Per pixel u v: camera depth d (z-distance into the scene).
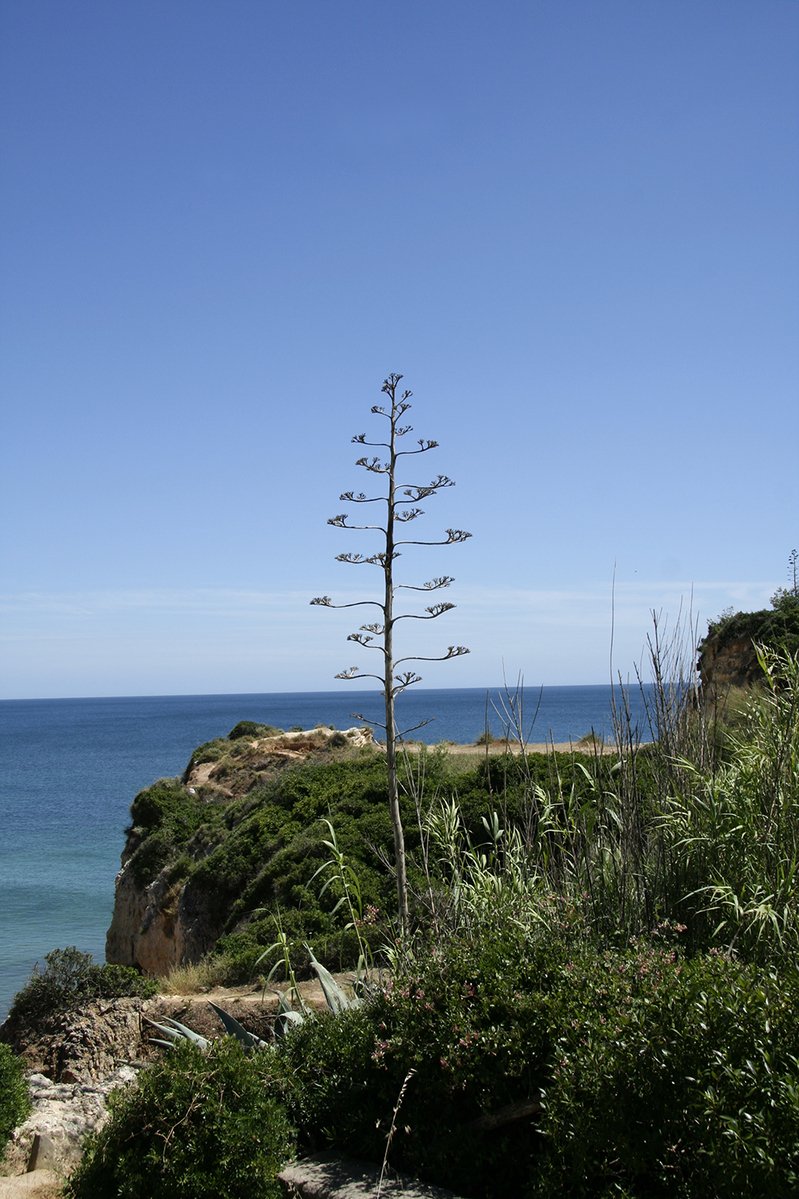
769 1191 3.49
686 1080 3.94
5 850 44.25
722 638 19.09
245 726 34.53
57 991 10.47
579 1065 4.25
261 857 15.89
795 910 5.48
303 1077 5.45
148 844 21.92
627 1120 4.05
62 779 78.81
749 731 7.27
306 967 11.05
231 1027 6.61
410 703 174.12
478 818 11.04
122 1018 10.02
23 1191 6.26
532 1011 4.75
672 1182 3.90
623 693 7.00
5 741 136.50
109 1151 4.96
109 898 33.38
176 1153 4.75
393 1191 4.56
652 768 7.05
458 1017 4.86
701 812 6.24
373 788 15.19
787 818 6.04
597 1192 4.08
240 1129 4.81
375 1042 5.13
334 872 12.16
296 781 17.92
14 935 27.88
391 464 6.11
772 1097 3.68
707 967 4.47
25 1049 9.91
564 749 12.61
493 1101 4.71
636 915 6.07
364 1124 5.06
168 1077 5.04
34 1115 7.66
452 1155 4.70
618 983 4.69
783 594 20.22
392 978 5.62
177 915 17.70
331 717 119.69
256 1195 4.69
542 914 5.95
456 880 6.75
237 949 12.30
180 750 108.06
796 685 6.70
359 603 6.10
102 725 182.00
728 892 5.51
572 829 7.26
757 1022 3.92
